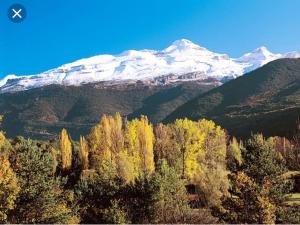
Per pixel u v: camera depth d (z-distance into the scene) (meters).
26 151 35.28
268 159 36.84
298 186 48.22
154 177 38.09
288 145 92.38
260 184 36.12
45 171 35.12
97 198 38.44
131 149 86.31
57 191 38.12
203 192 49.03
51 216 33.59
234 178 35.97
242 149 38.44
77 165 91.50
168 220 35.84
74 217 36.50
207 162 88.62
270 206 33.53
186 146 89.50
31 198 33.16
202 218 35.88
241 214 34.62
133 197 37.75
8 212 32.44
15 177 32.44
